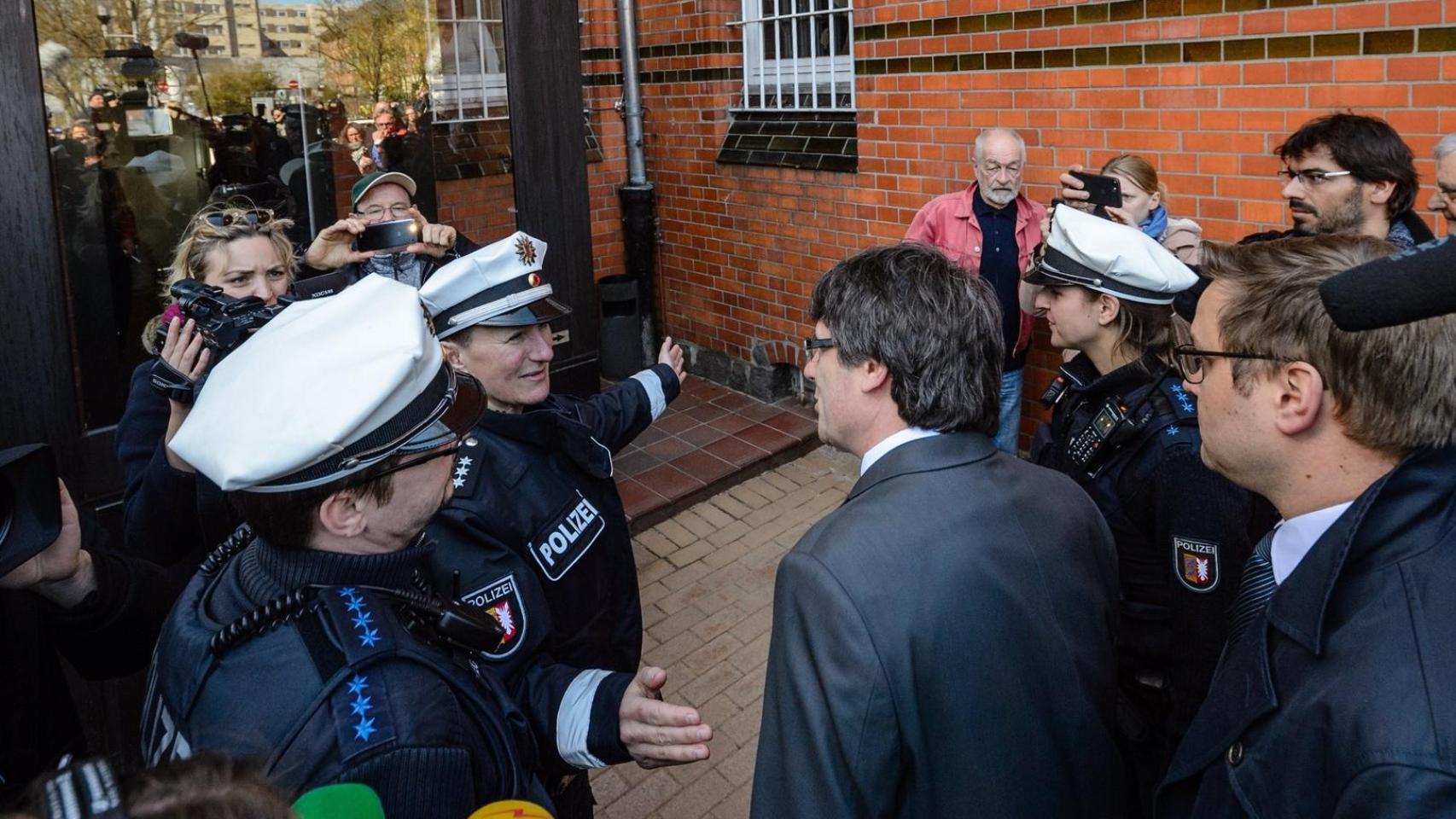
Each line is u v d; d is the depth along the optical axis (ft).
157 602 5.63
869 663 4.03
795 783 4.17
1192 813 3.53
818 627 4.17
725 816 9.41
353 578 3.89
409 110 13.07
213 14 10.79
